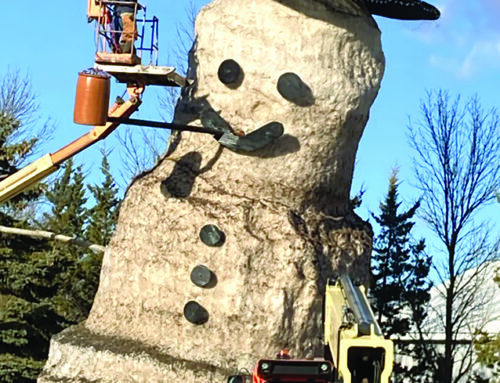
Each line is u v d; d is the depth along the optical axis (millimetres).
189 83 18406
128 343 17297
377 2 18875
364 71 18094
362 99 17984
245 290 16906
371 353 11273
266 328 16844
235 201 17406
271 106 17594
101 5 17547
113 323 17781
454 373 37688
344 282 13570
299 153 17656
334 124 17734
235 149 17547
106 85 16875
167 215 17531
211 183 17688
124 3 17484
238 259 16969
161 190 17766
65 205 40906
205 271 17000
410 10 19047
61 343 17641
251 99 17688
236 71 17703
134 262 17734
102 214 38125
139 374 16781
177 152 18312
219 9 18188
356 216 18828
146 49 17656
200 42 18312
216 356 16812
